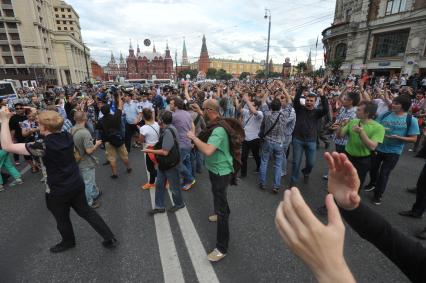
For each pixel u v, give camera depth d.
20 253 2.88
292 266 2.59
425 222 3.42
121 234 3.19
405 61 24.30
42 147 2.38
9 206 4.05
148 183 4.79
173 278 2.45
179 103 4.42
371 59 28.44
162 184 3.59
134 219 3.56
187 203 4.04
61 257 2.79
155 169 4.56
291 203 0.54
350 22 31.34
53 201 2.62
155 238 3.10
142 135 4.43
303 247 0.50
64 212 2.72
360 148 3.43
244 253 2.79
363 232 0.85
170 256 2.77
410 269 0.82
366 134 3.28
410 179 4.98
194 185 4.80
